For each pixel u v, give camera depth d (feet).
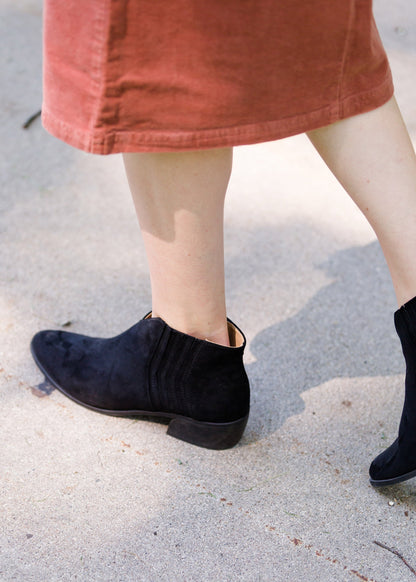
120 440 4.01
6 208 6.30
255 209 6.57
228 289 5.48
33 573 3.18
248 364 4.70
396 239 3.15
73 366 4.22
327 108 2.92
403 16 10.59
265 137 2.86
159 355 3.79
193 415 3.88
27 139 7.43
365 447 4.06
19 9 10.34
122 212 6.42
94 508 3.55
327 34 2.75
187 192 3.14
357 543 3.44
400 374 4.67
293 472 3.86
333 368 4.70
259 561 3.31
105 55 2.64
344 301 5.40
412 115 8.18
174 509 3.58
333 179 7.17
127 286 5.42
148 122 2.78
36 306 5.12
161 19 2.58
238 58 2.67
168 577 3.20
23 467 3.76
